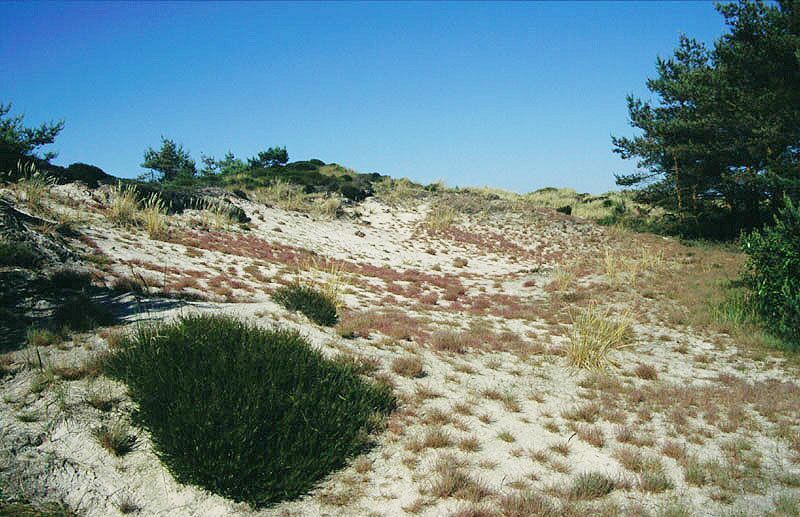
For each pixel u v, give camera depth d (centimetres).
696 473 630
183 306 973
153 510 488
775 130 2459
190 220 2245
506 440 707
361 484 563
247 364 629
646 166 3369
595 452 704
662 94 3222
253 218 2727
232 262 1730
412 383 869
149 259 1450
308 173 4544
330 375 711
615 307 1681
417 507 526
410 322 1276
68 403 588
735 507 575
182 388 576
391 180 4941
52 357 682
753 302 1485
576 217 4041
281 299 1166
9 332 739
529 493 561
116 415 592
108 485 504
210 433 521
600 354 1114
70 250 1206
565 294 1870
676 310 1588
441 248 3097
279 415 586
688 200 3322
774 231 1455
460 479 578
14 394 593
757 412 886
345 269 2080
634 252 2866
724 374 1080
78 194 1994
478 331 1270
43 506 462
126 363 653
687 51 3183
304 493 537
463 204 4153
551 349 1183
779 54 2523
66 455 523
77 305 835
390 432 682
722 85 2738
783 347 1242
